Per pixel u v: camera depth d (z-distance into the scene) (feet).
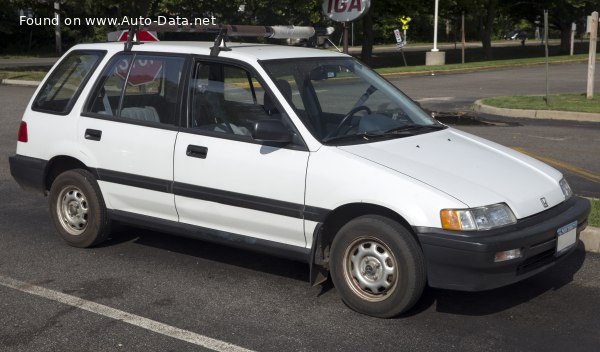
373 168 16.20
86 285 18.76
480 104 56.03
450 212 15.21
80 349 15.01
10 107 56.65
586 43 212.02
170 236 22.98
